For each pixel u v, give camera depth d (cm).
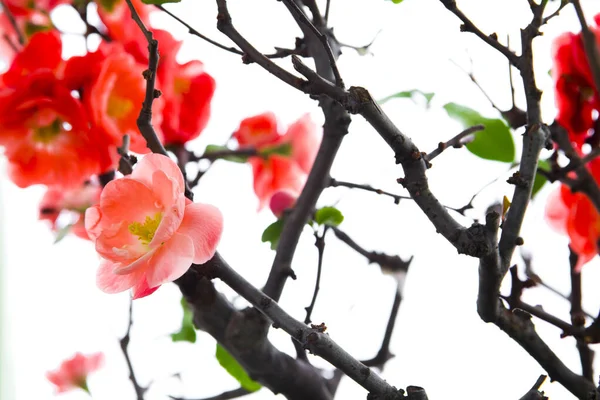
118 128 102
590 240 103
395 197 106
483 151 105
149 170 95
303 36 106
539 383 98
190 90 105
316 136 110
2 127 101
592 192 101
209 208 95
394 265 111
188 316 112
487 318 98
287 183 110
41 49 102
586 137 103
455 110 105
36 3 105
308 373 106
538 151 98
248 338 104
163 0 100
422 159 97
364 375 96
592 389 99
